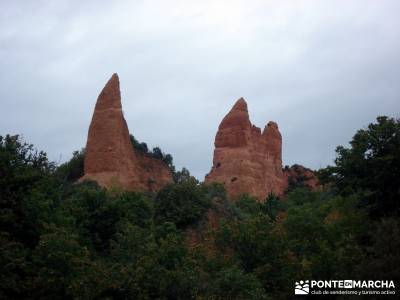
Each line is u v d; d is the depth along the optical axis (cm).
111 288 3055
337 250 3719
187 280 3231
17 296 3055
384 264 2988
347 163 4119
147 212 5809
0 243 3117
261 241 3825
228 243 3897
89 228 4569
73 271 3166
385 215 3819
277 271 3684
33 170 3756
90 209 4731
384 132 4084
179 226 5644
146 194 7706
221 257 3728
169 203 5806
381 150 4056
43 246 3212
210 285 3291
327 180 4241
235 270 3406
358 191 4456
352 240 3638
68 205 4575
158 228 5084
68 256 3169
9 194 3419
